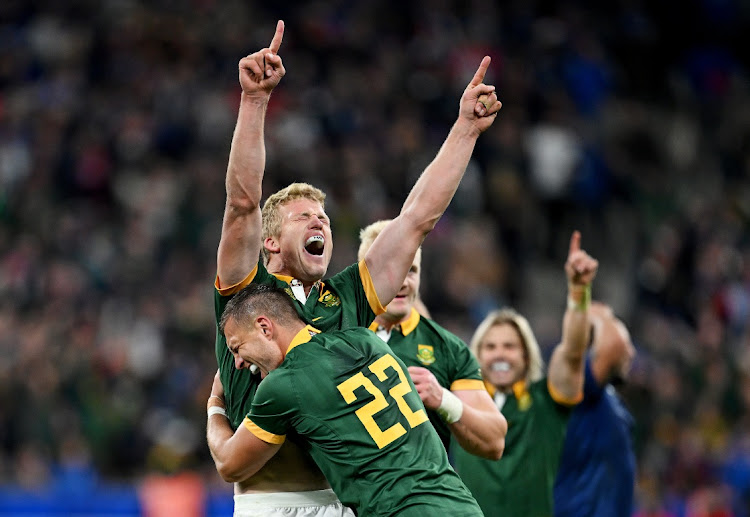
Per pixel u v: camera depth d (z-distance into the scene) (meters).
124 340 48.44
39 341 46.62
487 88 16.94
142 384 47.06
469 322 53.12
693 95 77.50
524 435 22.64
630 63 76.50
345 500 15.31
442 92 66.88
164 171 56.97
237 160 15.83
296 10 68.00
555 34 72.44
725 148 74.25
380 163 60.28
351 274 17.19
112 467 44.12
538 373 23.14
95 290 50.94
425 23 70.06
